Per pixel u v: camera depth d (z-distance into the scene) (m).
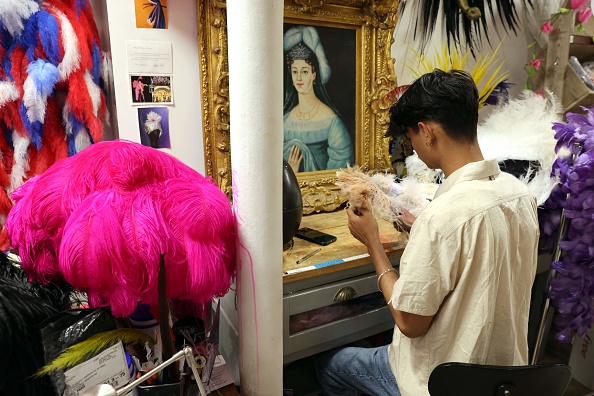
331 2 1.37
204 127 1.25
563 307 1.28
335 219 1.44
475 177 0.81
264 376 0.89
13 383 0.57
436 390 0.72
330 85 1.44
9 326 0.57
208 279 0.67
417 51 1.72
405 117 0.88
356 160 1.55
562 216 1.28
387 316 1.27
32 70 0.94
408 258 0.78
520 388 0.71
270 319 0.85
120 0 1.12
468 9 1.76
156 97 1.23
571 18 1.66
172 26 1.21
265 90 0.74
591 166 1.10
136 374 0.75
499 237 0.75
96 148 0.71
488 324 0.77
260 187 0.78
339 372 1.19
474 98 0.81
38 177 0.73
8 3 0.88
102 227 0.59
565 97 1.73
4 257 0.75
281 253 0.84
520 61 2.01
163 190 0.68
